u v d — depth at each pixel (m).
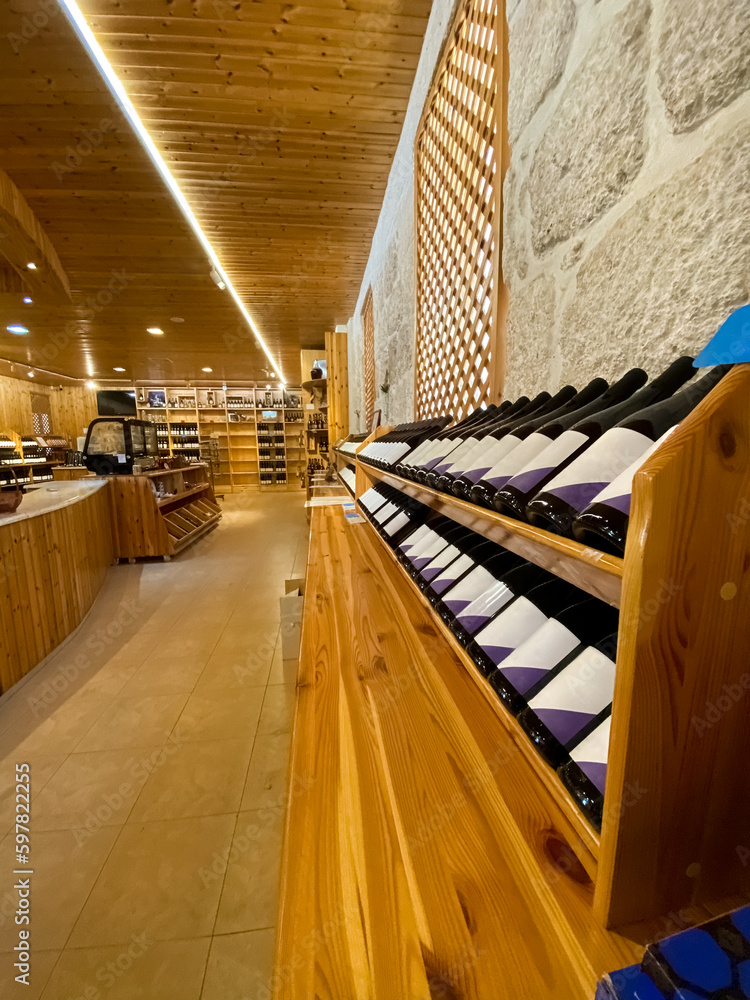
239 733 1.92
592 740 0.46
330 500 2.91
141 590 3.86
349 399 6.50
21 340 6.75
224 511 8.32
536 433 0.64
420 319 2.39
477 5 1.46
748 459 0.33
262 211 3.54
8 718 2.05
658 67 0.64
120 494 4.70
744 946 0.30
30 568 2.49
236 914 1.16
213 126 2.66
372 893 0.42
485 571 0.88
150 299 5.23
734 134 0.53
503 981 0.35
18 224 3.30
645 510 0.32
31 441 9.68
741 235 0.53
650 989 0.29
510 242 1.19
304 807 0.52
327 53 2.21
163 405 11.84
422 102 2.21
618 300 0.76
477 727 0.66
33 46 2.12
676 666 0.34
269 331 6.80
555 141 0.93
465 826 0.49
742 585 0.35
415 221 2.36
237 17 2.01
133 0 1.92
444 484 0.79
